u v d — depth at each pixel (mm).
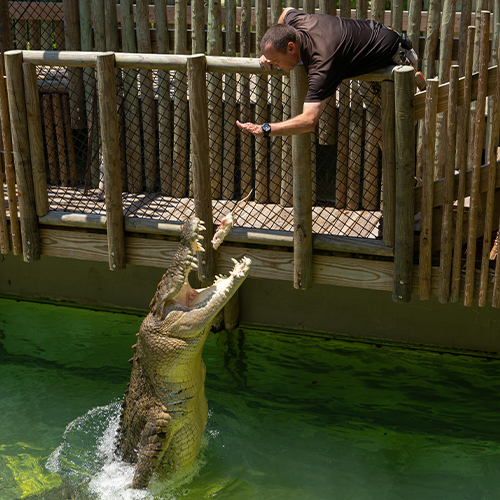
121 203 4977
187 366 4176
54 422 5184
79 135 6855
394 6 5375
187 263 4023
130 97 6180
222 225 3998
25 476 4535
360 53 3910
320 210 5840
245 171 6094
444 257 4324
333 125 5719
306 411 5352
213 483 4480
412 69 3922
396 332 6309
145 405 4324
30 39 6652
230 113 5949
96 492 4355
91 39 6211
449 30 5195
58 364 6070
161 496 4332
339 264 4699
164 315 4148
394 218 4379
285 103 5668
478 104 3992
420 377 5828
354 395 5578
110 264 5141
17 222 5270
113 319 6934
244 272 4047
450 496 4316
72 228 5254
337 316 6445
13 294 7395
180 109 6000
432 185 4219
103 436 5016
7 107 4977
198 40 5805
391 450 4832
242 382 5793
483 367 5945
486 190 4184
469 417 5230
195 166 4637
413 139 4125
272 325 6684
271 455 4793
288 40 3896
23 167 5031
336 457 4766
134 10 6293
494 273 4289
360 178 5910
